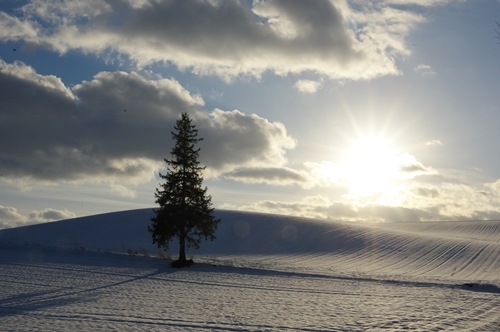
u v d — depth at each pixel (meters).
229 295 24.77
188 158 41.25
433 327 17.05
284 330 16.28
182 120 42.06
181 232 40.06
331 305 22.05
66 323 16.36
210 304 21.52
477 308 21.69
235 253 53.38
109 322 16.77
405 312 20.28
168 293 24.81
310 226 69.75
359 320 18.27
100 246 55.94
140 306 20.31
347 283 31.73
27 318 16.97
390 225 91.19
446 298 25.12
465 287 30.64
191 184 40.81
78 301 21.08
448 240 63.38
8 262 35.69
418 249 56.22
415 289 29.27
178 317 18.06
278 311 20.06
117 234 63.53
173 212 40.50
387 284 31.62
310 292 26.86
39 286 24.98
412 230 82.06
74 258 40.44
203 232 41.34
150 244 57.81
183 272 35.38
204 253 53.03
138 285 27.53
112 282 28.27
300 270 39.22
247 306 21.23
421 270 43.44
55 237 62.16
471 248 57.31
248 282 30.80
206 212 41.56
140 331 15.49
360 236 64.06
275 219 73.50
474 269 44.47
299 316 18.94
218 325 16.81
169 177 41.00
